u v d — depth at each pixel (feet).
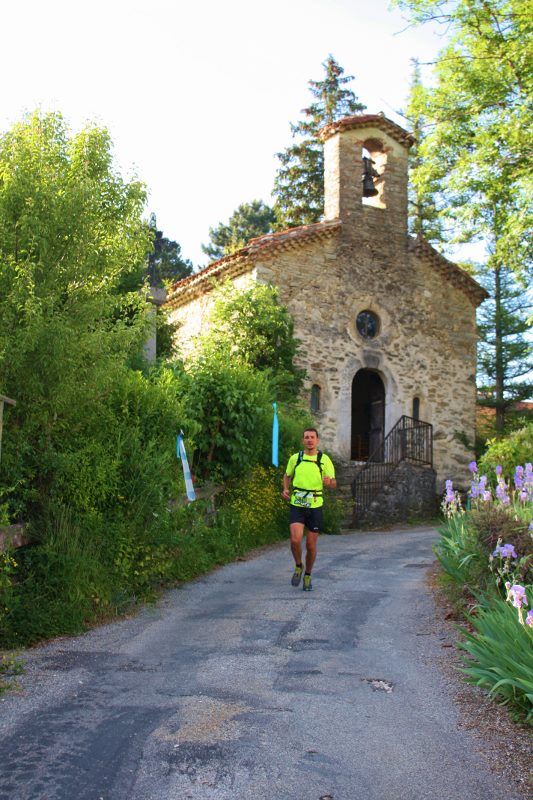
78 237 17.63
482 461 47.70
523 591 12.75
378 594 22.57
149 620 18.90
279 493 39.91
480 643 14.38
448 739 11.23
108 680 13.76
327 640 16.93
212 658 15.35
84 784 9.48
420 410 64.18
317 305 59.11
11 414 17.76
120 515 21.33
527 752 10.77
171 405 25.73
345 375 59.82
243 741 10.90
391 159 64.54
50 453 18.83
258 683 13.67
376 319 62.59
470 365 67.05
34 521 18.53
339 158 62.13
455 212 48.37
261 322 51.31
